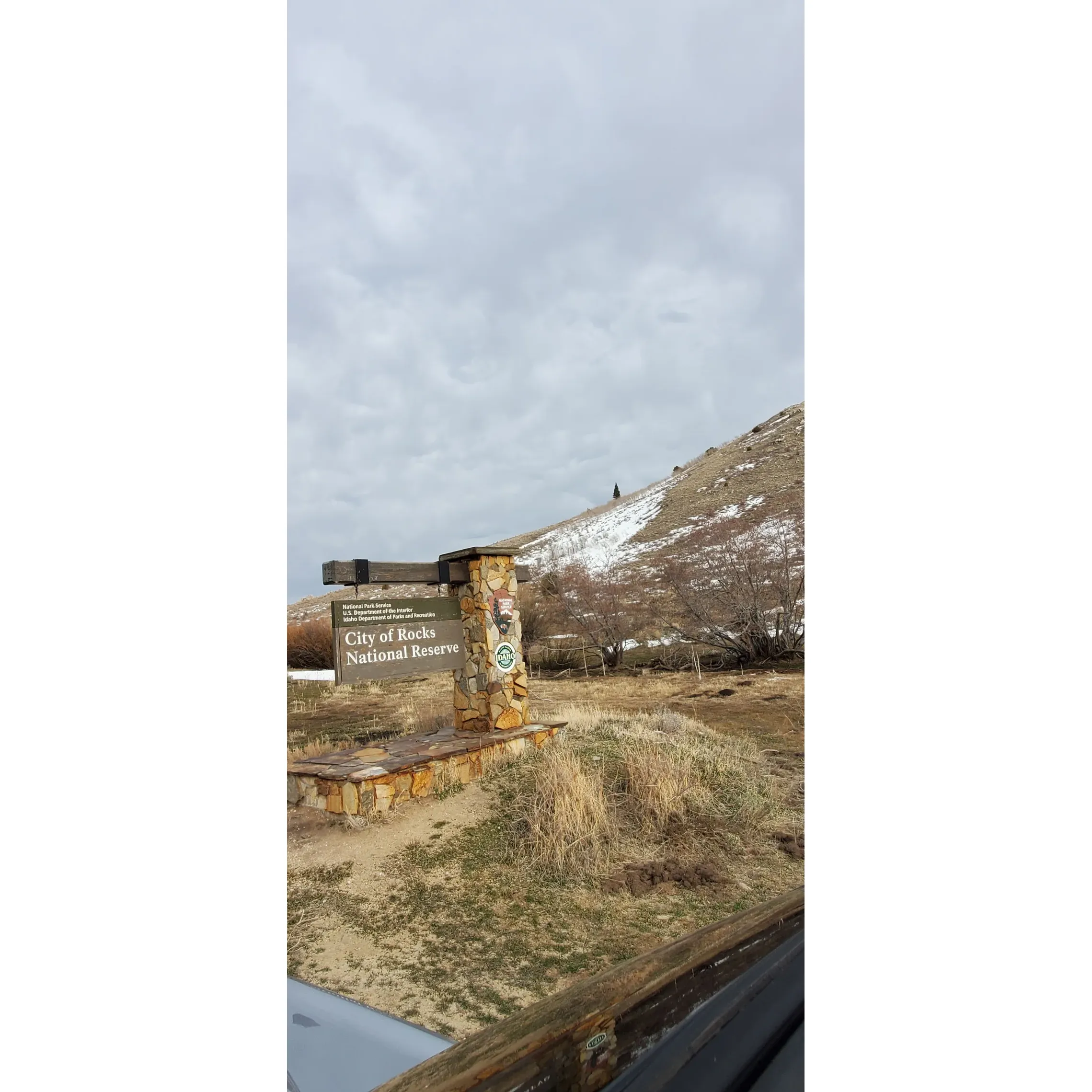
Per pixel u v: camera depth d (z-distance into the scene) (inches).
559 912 130.6
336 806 169.3
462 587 225.5
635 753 195.2
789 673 310.7
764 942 102.3
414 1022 94.3
